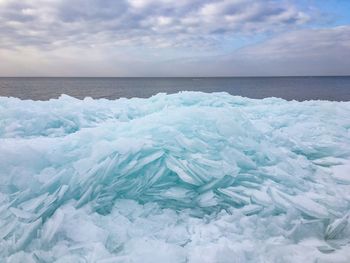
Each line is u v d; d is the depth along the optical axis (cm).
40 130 668
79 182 410
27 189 395
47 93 4806
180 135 485
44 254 321
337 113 841
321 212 398
